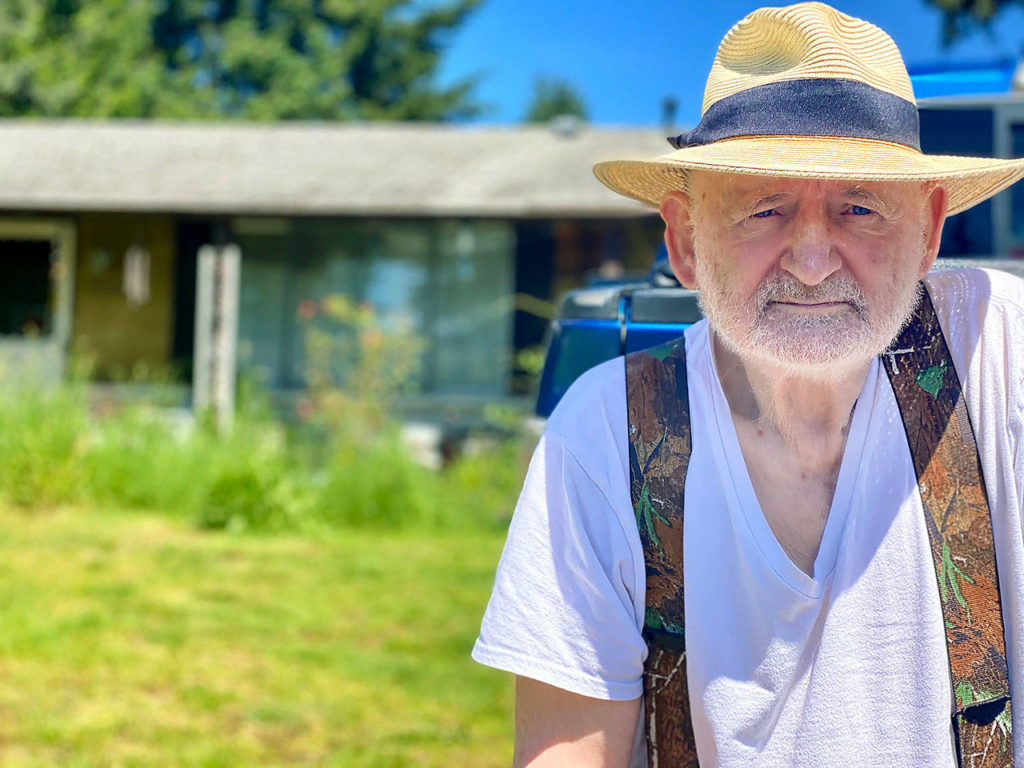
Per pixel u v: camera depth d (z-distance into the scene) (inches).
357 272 539.2
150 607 240.4
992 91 121.3
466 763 158.4
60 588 255.1
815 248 56.0
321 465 424.5
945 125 120.5
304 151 598.9
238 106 1267.2
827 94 57.2
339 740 166.6
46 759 154.9
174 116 1091.3
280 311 542.3
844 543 57.1
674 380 61.0
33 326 572.7
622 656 59.8
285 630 226.2
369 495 375.6
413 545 339.3
